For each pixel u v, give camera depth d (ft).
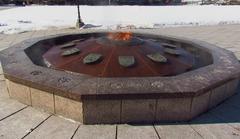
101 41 19.31
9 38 38.14
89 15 75.20
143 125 13.05
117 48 17.97
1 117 13.62
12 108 14.53
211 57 19.25
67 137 12.00
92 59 16.94
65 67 17.07
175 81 13.60
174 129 12.76
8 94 16.29
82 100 12.29
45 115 13.84
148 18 69.62
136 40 19.20
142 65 16.61
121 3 138.82
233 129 12.91
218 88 14.76
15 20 61.87
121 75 15.78
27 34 42.42
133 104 12.70
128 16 74.23
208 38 39.01
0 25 53.16
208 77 14.38
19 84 14.58
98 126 12.89
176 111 13.16
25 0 132.87
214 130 12.77
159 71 16.40
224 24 59.52
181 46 25.21
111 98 12.28
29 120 13.38
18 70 14.98
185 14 81.51
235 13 86.17
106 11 88.84
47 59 19.34
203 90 13.03
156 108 12.93
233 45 33.63
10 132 12.37
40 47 22.48
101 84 13.03
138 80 13.58
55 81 13.42
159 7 112.57
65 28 50.49
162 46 20.70
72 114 13.21
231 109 14.93
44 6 113.91
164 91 12.45
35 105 14.56
